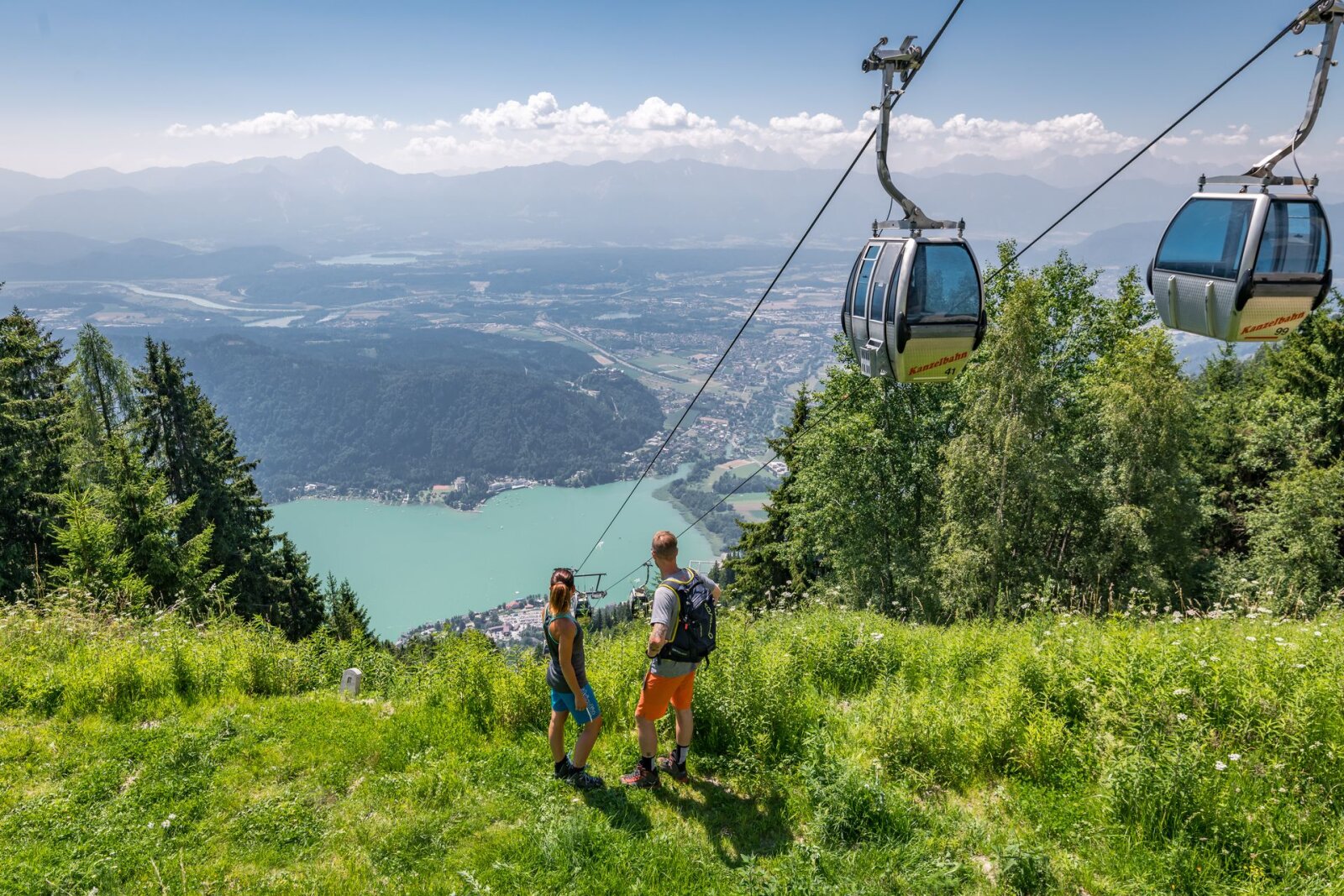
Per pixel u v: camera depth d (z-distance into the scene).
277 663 8.73
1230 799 5.07
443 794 5.91
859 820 5.31
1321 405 26.89
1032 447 19.58
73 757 6.50
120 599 13.82
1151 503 20.28
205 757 6.51
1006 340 19.17
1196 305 6.53
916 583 23.05
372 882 4.96
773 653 7.92
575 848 5.18
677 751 6.14
